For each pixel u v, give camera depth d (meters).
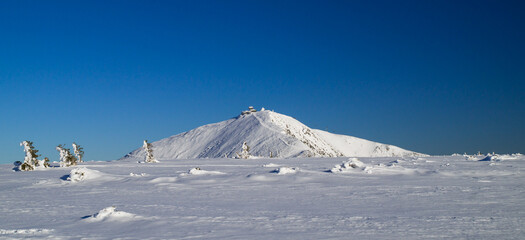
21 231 14.09
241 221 15.39
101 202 22.62
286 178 34.31
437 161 62.06
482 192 24.14
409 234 12.62
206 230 13.73
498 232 12.83
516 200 20.69
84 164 72.06
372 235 12.53
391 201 20.91
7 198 25.77
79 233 13.70
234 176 36.78
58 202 23.12
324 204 20.20
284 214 17.12
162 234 13.20
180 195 25.25
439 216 16.05
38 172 52.56
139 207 19.89
